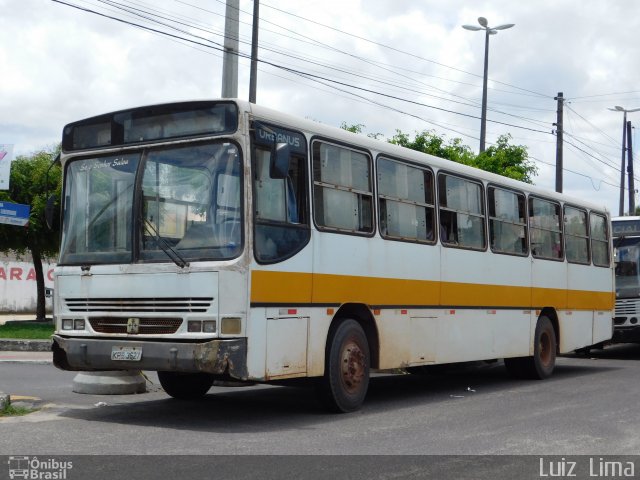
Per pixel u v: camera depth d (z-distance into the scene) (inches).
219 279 332.5
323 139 389.1
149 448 293.9
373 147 422.6
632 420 379.9
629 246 811.4
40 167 986.1
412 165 453.7
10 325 969.5
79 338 362.9
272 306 348.2
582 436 335.9
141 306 348.5
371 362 416.8
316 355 372.8
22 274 1471.5
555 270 597.9
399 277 432.1
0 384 506.3
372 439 321.7
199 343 329.1
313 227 374.9
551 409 416.5
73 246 374.3
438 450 301.3
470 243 501.4
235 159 343.9
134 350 342.0
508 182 549.0
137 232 355.3
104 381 452.8
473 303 498.0
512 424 365.7
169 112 359.6
